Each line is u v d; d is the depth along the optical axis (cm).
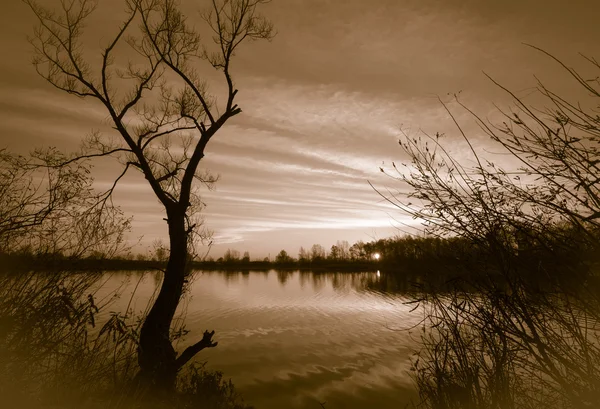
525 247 205
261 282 8725
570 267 190
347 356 2184
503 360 220
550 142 200
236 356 2159
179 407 711
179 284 962
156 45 1227
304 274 12044
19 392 336
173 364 882
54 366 371
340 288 6881
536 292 200
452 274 236
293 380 1786
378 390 1650
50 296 349
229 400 960
